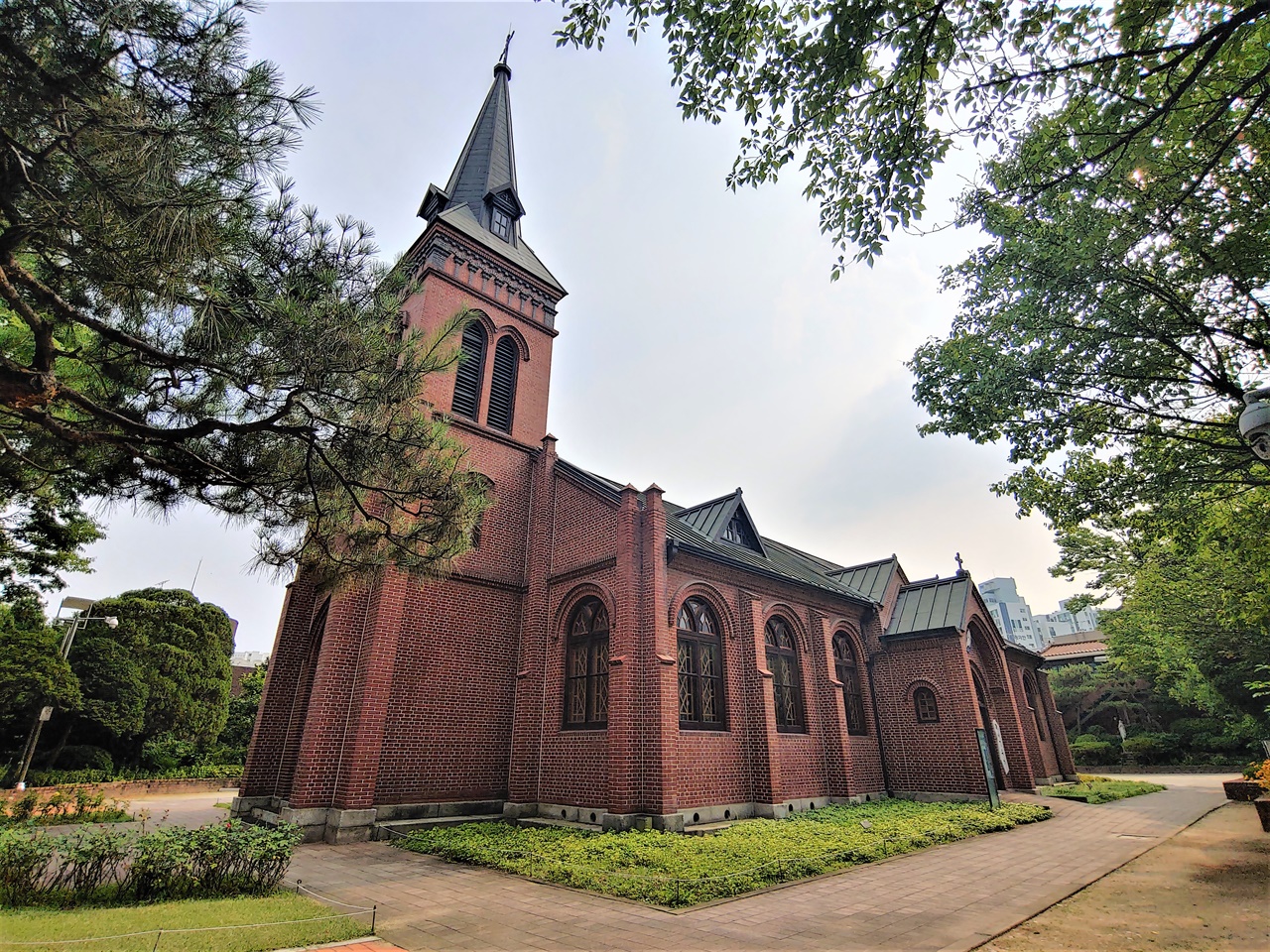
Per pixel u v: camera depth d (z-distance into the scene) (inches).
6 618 1093.8
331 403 269.1
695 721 613.3
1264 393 280.1
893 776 824.9
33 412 228.2
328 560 335.3
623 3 260.7
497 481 727.1
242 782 599.5
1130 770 1519.4
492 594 677.3
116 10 165.0
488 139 961.5
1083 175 336.8
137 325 237.5
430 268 738.8
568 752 598.9
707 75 274.4
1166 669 1380.4
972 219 410.6
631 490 623.5
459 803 582.2
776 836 487.2
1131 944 271.0
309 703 612.7
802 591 791.7
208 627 1476.4
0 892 285.7
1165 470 473.4
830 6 237.8
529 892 351.9
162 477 293.1
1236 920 302.4
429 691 595.5
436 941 268.5
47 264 225.3
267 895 326.6
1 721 1083.9
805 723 733.3
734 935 279.1
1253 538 514.9
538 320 832.9
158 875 309.9
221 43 179.5
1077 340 434.3
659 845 444.1
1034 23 249.6
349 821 509.0
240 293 227.1
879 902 335.6
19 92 169.9
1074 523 540.7
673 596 621.0
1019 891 363.6
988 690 923.4
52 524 517.0
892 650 873.5
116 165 181.2
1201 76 280.8
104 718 1209.4
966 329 496.1
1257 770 773.3
